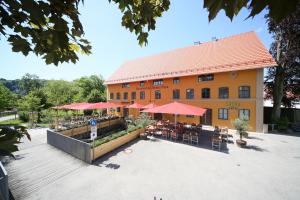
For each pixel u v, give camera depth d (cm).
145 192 676
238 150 1137
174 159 993
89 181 762
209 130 1761
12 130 146
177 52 2814
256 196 639
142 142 1339
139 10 215
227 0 86
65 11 165
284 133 1628
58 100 4391
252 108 1742
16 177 807
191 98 2223
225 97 1941
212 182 740
